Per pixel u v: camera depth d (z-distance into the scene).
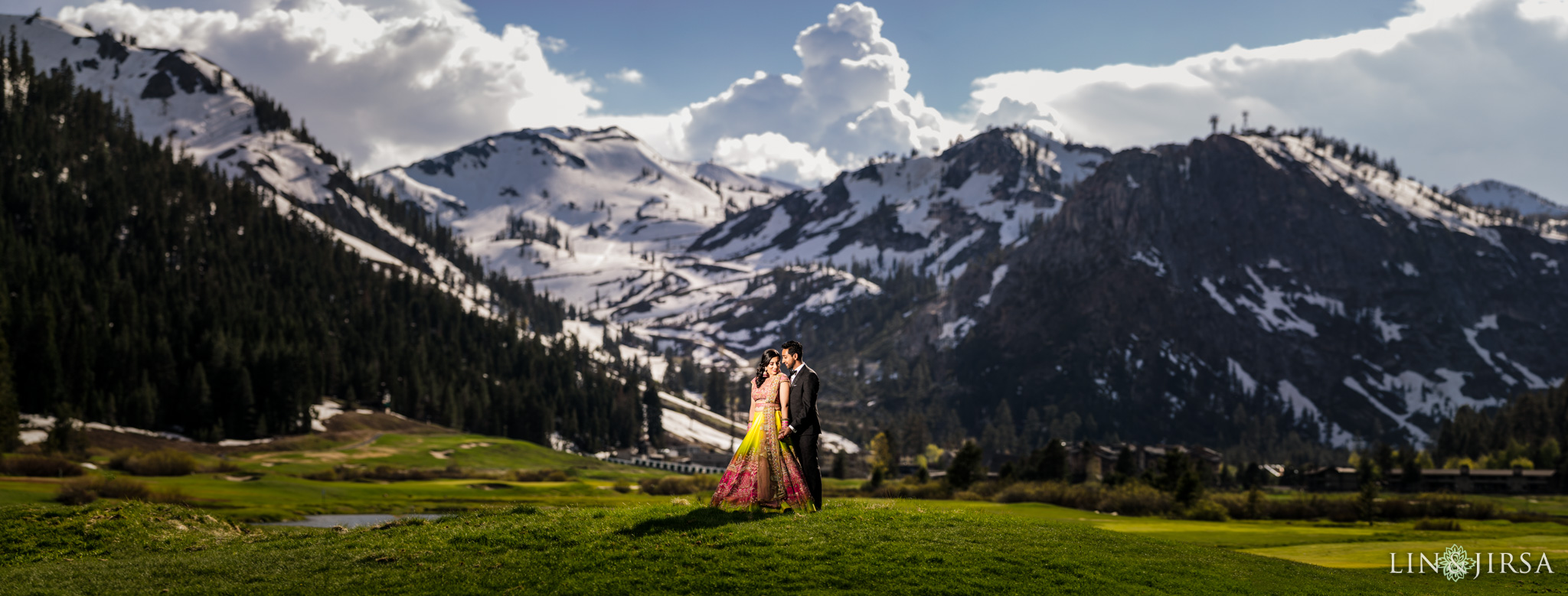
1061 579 17.47
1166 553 20.67
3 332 163.00
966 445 131.25
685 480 124.00
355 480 145.62
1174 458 123.75
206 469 136.25
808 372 21.14
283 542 20.84
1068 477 159.12
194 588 17.05
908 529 19.91
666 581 16.56
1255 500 96.62
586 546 18.39
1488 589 25.66
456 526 20.77
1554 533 63.28
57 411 161.25
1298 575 20.77
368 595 16.33
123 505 25.64
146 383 181.62
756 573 16.94
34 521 23.88
